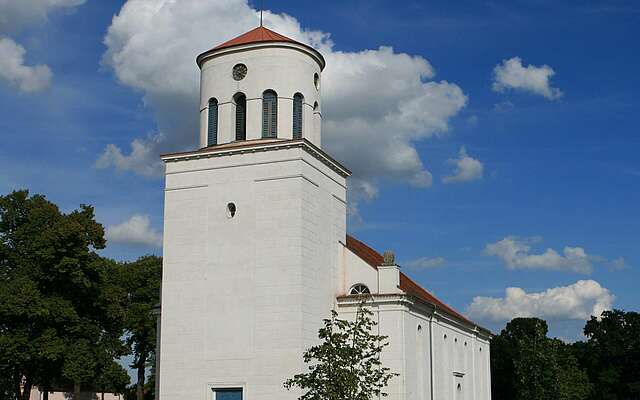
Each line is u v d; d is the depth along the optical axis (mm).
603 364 132125
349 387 33719
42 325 55750
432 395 51062
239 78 44281
